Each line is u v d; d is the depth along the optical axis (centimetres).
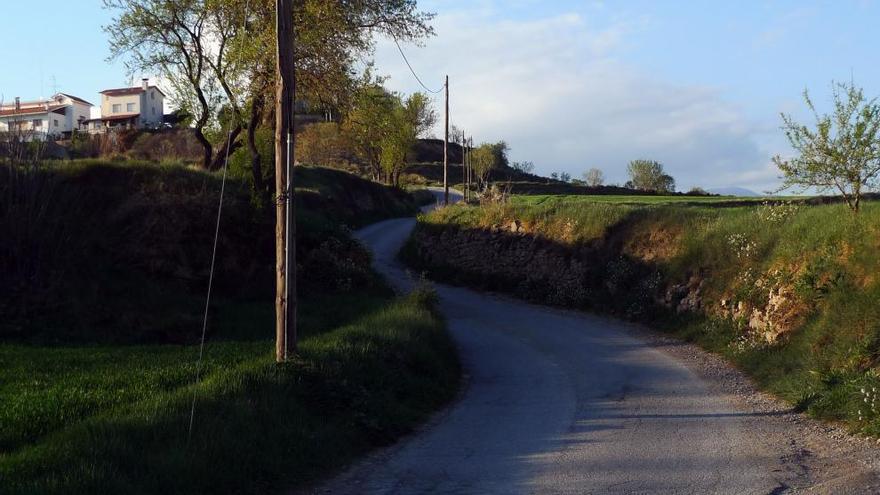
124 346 1558
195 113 2792
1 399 973
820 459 842
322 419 970
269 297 2234
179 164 2545
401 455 919
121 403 954
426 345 1527
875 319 1191
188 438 762
